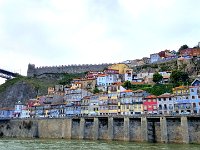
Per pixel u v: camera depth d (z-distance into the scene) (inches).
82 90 7800.2
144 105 6117.1
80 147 3880.4
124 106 6412.4
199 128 4426.7
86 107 7091.5
